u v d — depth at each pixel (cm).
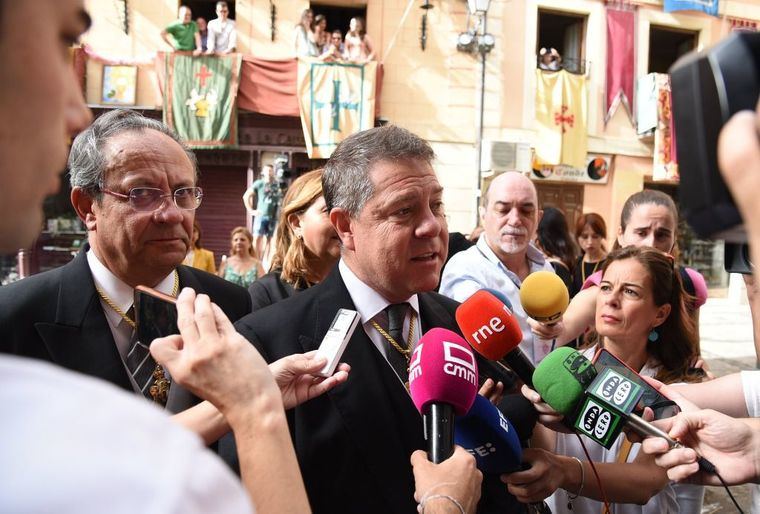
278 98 1032
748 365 658
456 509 105
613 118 1159
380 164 143
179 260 166
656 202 308
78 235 1037
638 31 1159
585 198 1166
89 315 159
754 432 127
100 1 1001
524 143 1035
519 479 138
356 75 1032
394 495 134
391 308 156
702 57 55
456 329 170
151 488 37
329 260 238
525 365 152
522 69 1097
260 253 946
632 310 193
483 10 980
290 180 1070
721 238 58
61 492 35
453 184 1080
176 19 1017
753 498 167
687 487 185
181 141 174
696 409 135
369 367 144
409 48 1063
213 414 104
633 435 138
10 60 45
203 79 1002
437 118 1073
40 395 40
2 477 35
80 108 54
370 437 137
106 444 38
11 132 46
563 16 1161
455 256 318
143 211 157
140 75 1017
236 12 1028
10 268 996
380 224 143
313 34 1037
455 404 120
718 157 53
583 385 135
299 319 151
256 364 90
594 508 179
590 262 425
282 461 83
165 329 117
